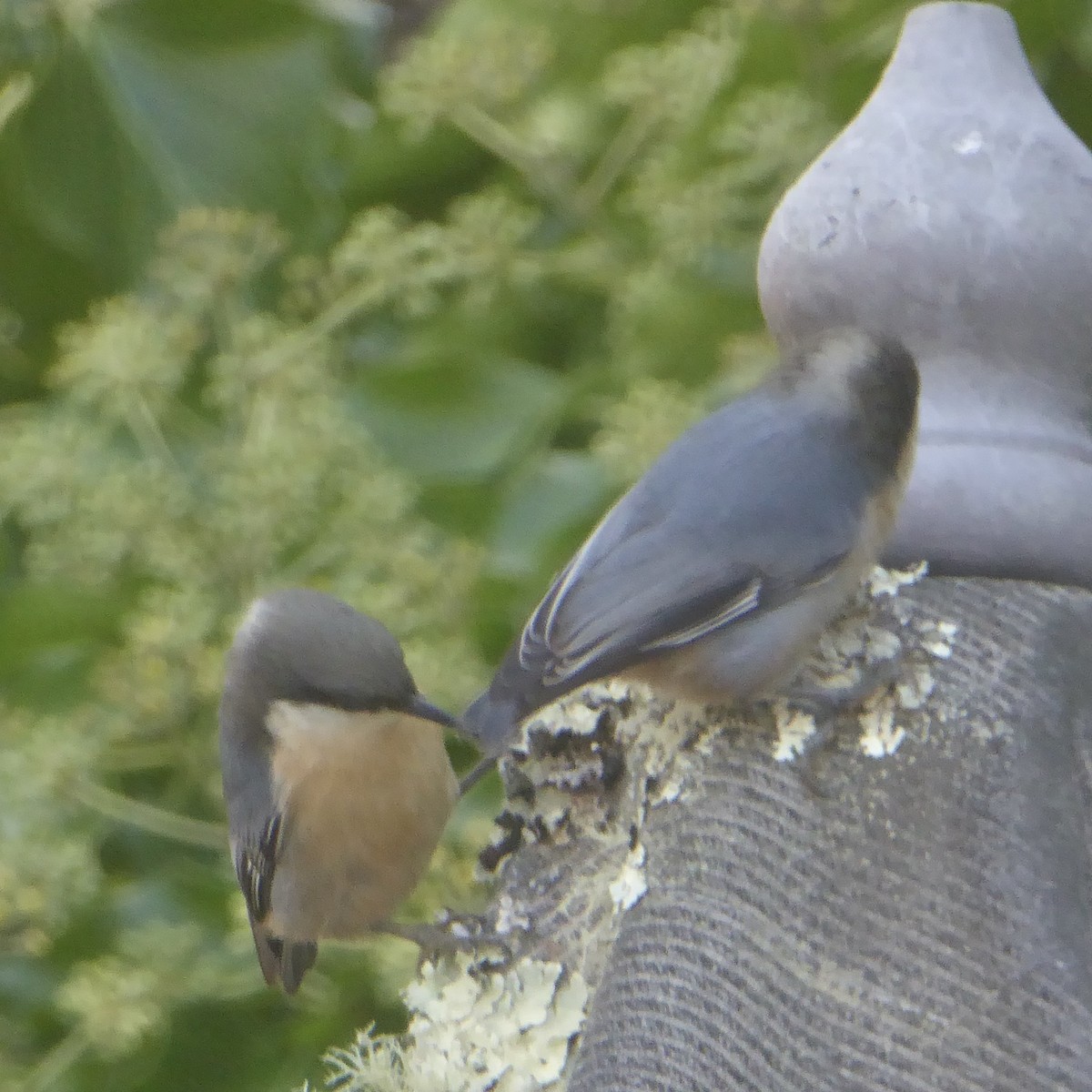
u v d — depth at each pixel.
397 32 11.92
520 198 11.13
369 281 10.01
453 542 9.30
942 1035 4.94
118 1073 9.21
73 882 8.91
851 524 5.89
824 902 5.17
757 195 10.20
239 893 9.05
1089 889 5.20
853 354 6.16
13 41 10.28
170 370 9.52
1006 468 6.07
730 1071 4.95
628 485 9.30
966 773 5.32
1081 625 5.75
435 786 7.54
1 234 10.28
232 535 9.12
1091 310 6.14
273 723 7.56
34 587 9.62
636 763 6.02
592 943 5.81
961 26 6.39
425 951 6.08
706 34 10.18
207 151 10.12
